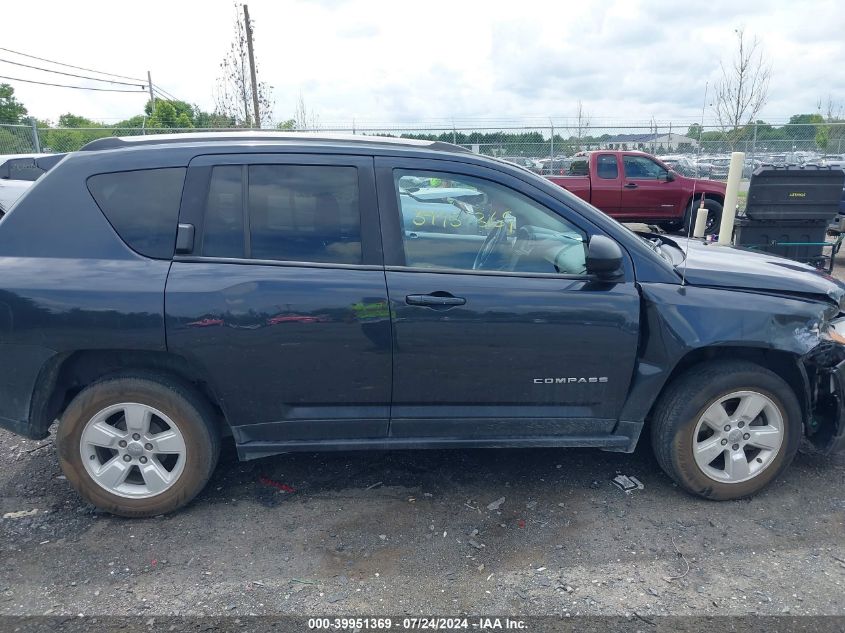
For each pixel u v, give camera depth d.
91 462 3.20
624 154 13.65
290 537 3.12
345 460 3.89
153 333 3.01
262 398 3.17
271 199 3.15
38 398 3.11
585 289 3.18
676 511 3.34
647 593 2.71
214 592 2.73
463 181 3.26
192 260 3.07
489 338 3.13
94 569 2.88
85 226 3.09
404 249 3.17
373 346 3.11
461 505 3.40
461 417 3.28
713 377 3.27
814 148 19.53
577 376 3.24
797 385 3.50
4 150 17.27
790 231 7.91
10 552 2.99
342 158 3.20
